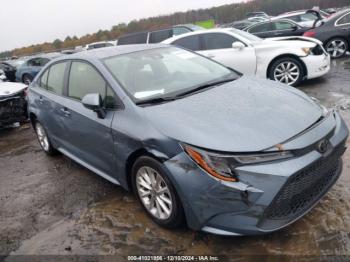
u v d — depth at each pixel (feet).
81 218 11.77
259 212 8.26
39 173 16.21
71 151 14.83
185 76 12.99
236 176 8.29
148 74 12.47
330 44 34.73
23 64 49.29
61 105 14.16
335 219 9.81
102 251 9.97
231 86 12.01
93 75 12.69
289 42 25.26
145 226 10.75
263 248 9.13
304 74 24.47
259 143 8.51
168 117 9.89
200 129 9.14
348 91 22.03
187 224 9.44
